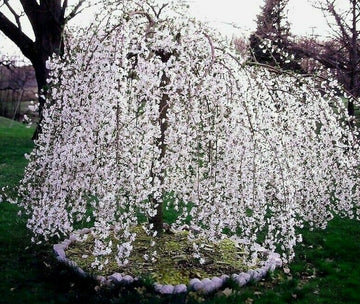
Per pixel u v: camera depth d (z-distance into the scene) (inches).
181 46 147.9
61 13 423.5
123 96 136.9
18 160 416.2
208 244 175.2
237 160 147.6
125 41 138.5
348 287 157.9
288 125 172.6
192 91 144.0
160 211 179.9
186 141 149.1
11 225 213.6
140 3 165.3
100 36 149.5
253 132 140.7
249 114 146.3
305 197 190.4
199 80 146.2
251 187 150.1
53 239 190.9
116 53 135.1
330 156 187.6
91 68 143.1
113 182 136.0
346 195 196.5
